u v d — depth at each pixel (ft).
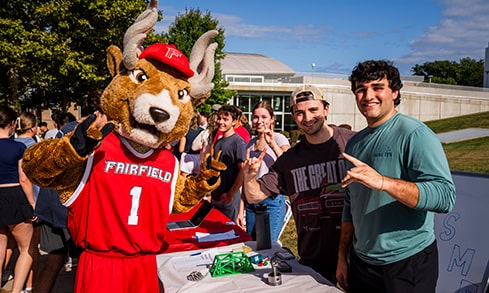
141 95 6.97
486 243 9.71
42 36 45.55
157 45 7.68
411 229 6.88
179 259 9.61
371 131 7.45
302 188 9.55
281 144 15.58
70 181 6.91
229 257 8.79
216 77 82.02
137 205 7.21
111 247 7.12
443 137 65.46
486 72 161.38
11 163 12.73
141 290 7.39
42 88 59.67
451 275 10.09
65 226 12.37
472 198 10.39
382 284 7.16
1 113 12.91
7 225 12.69
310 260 9.57
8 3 46.09
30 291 14.03
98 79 50.72
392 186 6.14
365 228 7.25
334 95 94.38
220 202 14.69
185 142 19.49
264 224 10.27
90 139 6.13
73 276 15.92
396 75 7.16
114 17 50.42
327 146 9.39
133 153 7.33
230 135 14.71
